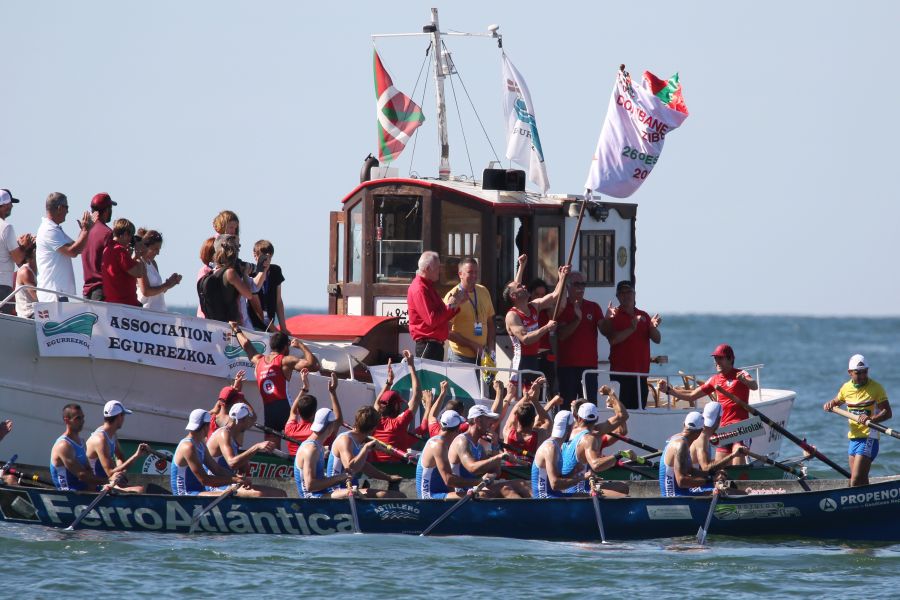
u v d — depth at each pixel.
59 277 60.97
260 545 56.97
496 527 59.28
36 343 58.06
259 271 63.84
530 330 64.56
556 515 59.22
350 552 56.12
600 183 66.75
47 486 59.25
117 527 58.03
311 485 58.41
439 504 58.94
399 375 63.66
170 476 61.75
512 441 64.69
